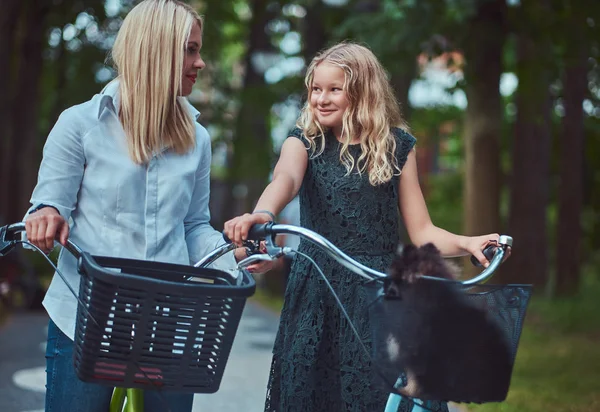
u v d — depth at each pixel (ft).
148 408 12.36
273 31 76.07
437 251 10.27
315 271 12.94
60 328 12.31
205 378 10.56
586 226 91.66
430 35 43.27
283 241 40.83
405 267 10.05
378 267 12.88
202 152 13.15
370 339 12.59
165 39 12.42
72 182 12.46
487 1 43.14
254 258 10.98
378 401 12.52
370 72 12.99
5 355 35.37
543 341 43.37
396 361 10.11
